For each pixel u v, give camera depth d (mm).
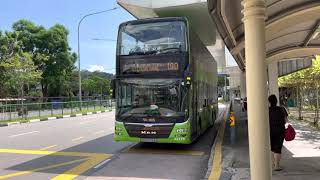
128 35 15133
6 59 42531
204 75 19672
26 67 43000
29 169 11391
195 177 10406
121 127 14883
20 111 35906
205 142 17516
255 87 5703
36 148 15734
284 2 10266
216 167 11000
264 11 5770
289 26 12188
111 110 57062
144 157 13602
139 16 20031
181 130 14383
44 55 54094
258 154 5680
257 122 5684
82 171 11125
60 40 59125
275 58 20438
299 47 18500
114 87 15133
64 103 44125
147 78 14727
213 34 25219
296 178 8711
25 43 57000
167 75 14570
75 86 71000
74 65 62031
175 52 14547
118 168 11648
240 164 11234
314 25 14422
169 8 18469
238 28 13117
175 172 11070
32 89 58469
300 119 25375
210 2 9680
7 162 12562
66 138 19188
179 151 15000
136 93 14797
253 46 5730
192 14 19594
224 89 104812
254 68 5719
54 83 59906
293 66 29547
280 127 9625
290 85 30531
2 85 43438
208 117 21562
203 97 19297
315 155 11766
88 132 22109
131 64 14938
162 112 14508
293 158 11297
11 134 21500
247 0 5758
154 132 14500
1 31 44750
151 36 14867
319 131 18141
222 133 19922
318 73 21594
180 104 14453
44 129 24438
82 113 44906
